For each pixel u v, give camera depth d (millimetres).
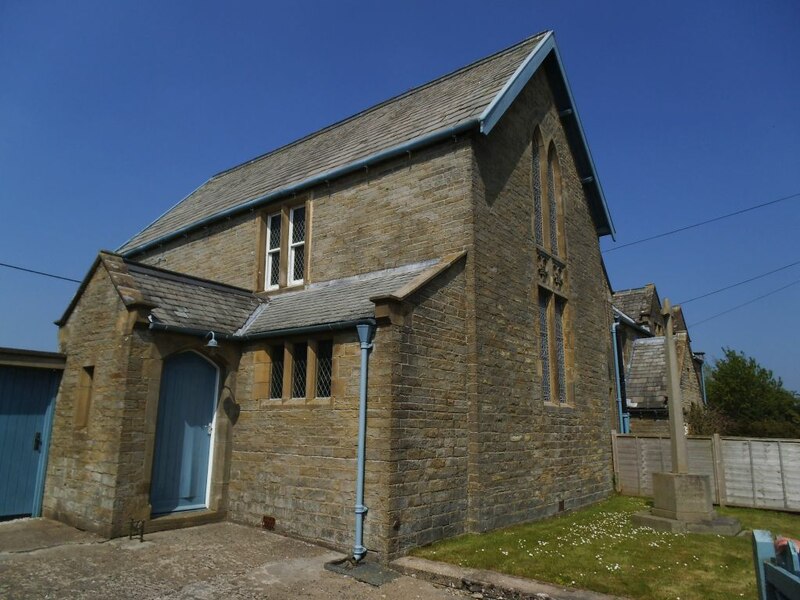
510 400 11727
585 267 16719
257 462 10797
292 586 7367
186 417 10914
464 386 10625
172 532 9898
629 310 27391
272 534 10055
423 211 11891
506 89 12281
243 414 11305
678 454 11789
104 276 10867
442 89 15398
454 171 11617
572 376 14773
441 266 10477
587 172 17188
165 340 10375
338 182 13539
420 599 7125
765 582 3996
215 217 16141
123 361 9844
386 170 12711
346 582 7641
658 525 11117
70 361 11414
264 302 13461
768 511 14602
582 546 9422
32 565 7844
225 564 8164
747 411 35344
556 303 14945
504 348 11773
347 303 10906
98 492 9734
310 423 10023
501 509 10891
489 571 7887
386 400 8961
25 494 11094
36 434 11344
